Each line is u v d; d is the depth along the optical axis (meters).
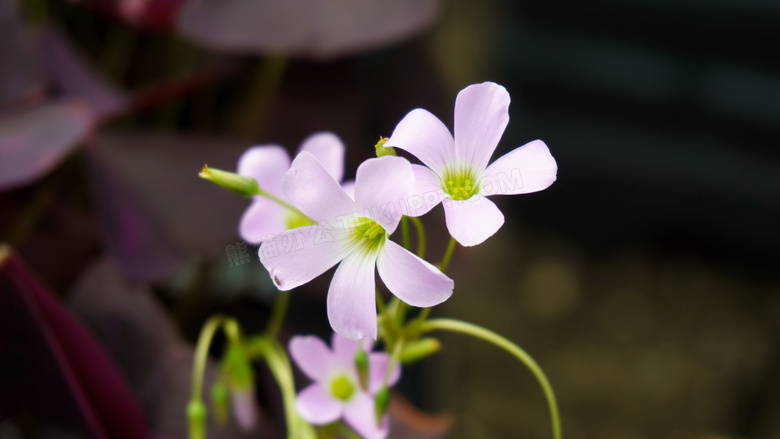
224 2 0.27
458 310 0.47
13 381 0.24
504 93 0.19
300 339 0.22
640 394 0.58
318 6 0.26
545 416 0.56
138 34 0.30
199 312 0.28
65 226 0.27
